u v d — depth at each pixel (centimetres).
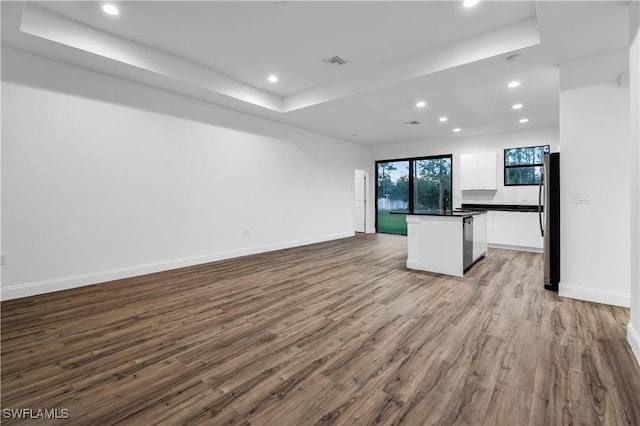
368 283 366
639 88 185
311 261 491
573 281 307
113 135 373
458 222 400
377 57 367
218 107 488
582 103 300
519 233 588
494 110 503
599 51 287
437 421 141
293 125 618
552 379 172
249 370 183
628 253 281
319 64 389
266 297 315
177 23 299
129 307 285
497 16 281
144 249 404
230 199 511
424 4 264
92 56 317
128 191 388
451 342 218
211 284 360
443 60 338
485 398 157
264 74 422
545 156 338
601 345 210
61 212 335
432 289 342
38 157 319
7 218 302
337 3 263
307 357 198
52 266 329
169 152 428
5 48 298
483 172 645
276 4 266
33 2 270
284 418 143
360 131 673
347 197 802
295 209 641
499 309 281
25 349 206
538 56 302
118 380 172
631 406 149
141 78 374
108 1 266
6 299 302
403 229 849
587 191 297
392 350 207
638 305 193
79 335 227
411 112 516
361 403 154
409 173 817
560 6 225
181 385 168
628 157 280
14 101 304
